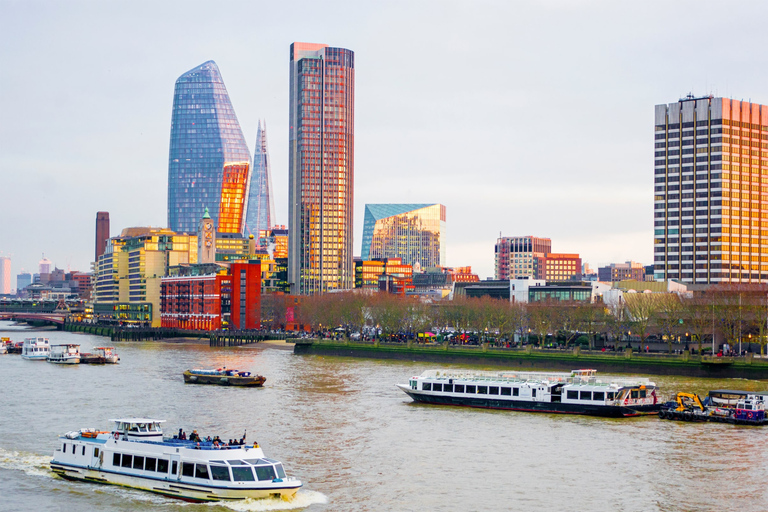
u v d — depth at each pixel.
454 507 104.75
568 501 107.44
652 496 109.69
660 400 170.00
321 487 112.62
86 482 114.44
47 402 180.25
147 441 113.62
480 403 174.75
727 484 115.00
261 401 182.50
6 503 105.44
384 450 133.50
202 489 105.62
